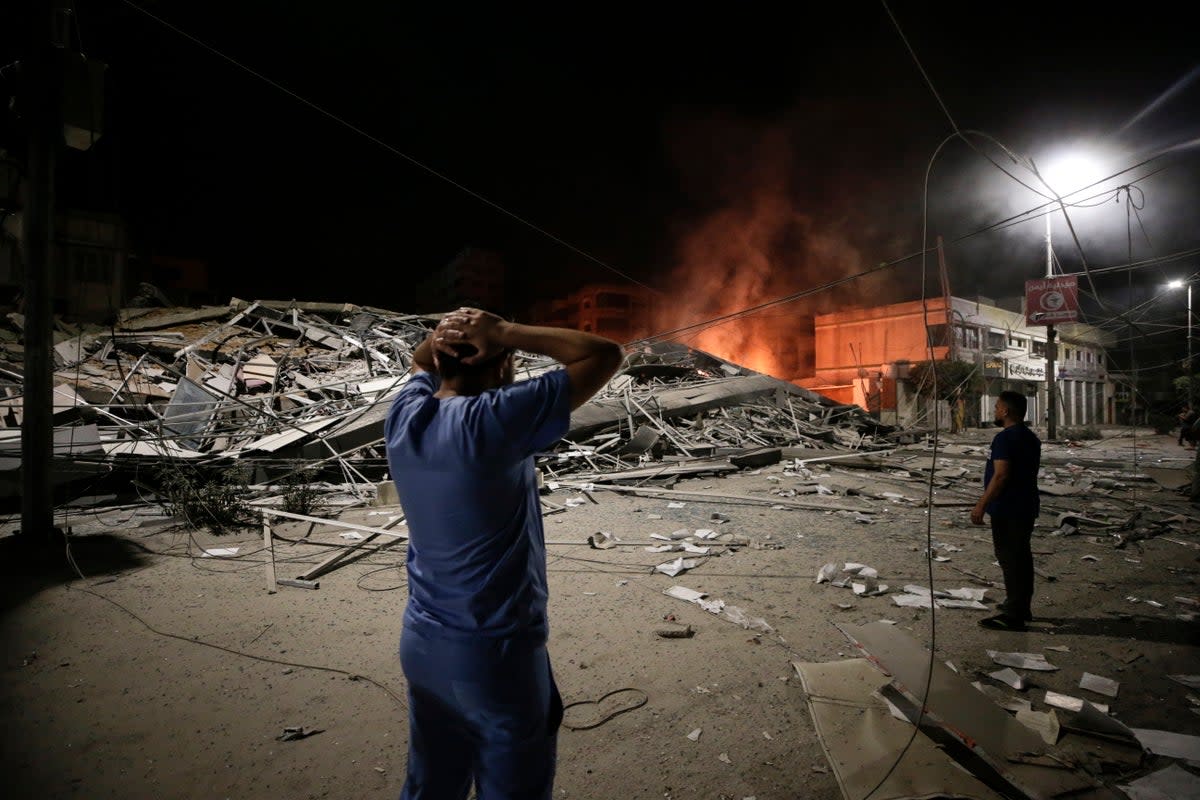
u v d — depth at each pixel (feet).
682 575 19.72
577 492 34.45
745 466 42.83
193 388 40.96
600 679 12.76
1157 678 12.74
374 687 12.42
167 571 20.11
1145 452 56.80
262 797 9.15
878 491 34.53
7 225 23.86
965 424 87.56
